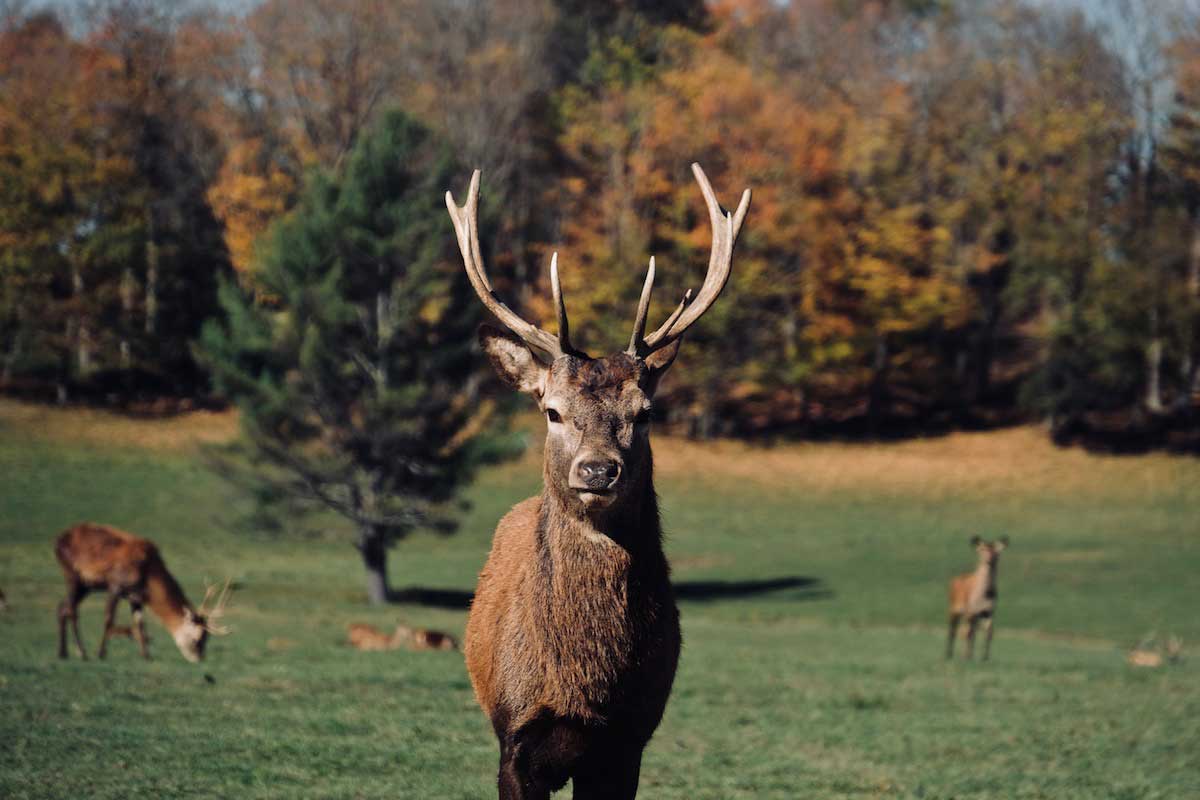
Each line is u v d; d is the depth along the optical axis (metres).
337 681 23.64
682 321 10.21
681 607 56.72
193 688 21.61
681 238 91.88
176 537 66.69
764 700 25.53
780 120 94.94
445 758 16.03
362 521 53.53
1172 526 77.19
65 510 69.56
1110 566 67.00
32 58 97.38
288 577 59.59
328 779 14.43
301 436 52.56
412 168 54.56
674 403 100.69
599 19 107.38
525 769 9.89
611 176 96.69
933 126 102.38
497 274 97.50
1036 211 97.44
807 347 95.75
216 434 88.19
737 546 72.62
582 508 9.54
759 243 92.81
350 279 52.19
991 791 16.42
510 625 10.03
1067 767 18.67
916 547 72.50
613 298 92.12
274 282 52.09
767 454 93.25
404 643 34.47
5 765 14.01
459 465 53.09
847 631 51.00
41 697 19.20
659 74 98.56
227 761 14.95
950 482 87.69
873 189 98.62
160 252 95.25
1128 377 92.25
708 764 17.84
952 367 107.19
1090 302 92.62
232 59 97.38
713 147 95.31
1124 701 26.89
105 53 98.62
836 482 87.75
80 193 93.81
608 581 9.55
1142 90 99.19
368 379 53.31
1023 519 79.56
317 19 94.56
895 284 94.19
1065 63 101.88
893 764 18.55
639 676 9.66
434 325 53.16
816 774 17.36
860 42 108.50
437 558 68.56
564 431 9.52
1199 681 31.89
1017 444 94.44
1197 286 92.19
